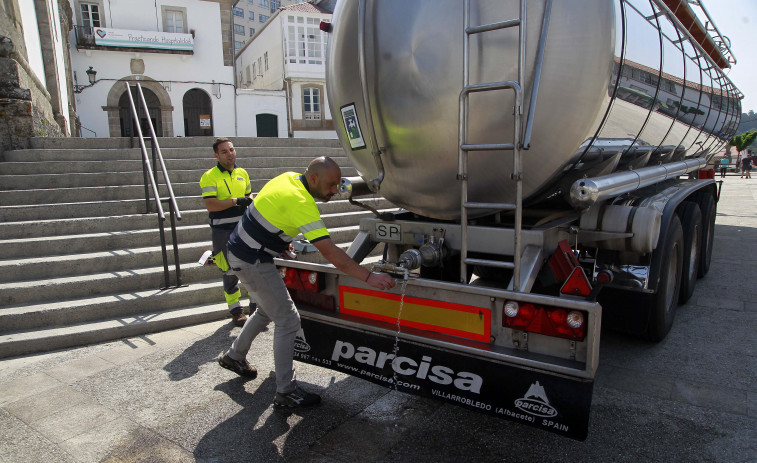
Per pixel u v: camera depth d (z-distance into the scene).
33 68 9.98
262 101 24.67
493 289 2.49
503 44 2.59
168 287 5.30
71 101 17.58
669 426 3.00
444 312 2.69
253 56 32.81
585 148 2.89
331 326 3.14
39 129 8.66
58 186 6.92
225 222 4.59
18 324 4.43
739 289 5.80
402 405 3.34
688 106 4.67
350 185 3.54
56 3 13.46
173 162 8.05
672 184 5.01
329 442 2.90
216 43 23.66
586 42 2.67
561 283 2.91
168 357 4.13
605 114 2.90
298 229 3.02
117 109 22.42
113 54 22.11
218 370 3.88
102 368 3.93
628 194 3.79
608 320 4.04
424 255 3.00
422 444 2.88
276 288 3.14
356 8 3.09
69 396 3.47
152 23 22.73
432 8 2.73
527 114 2.58
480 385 2.53
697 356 3.99
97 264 5.35
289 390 3.21
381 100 2.96
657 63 3.65
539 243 2.76
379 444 2.88
